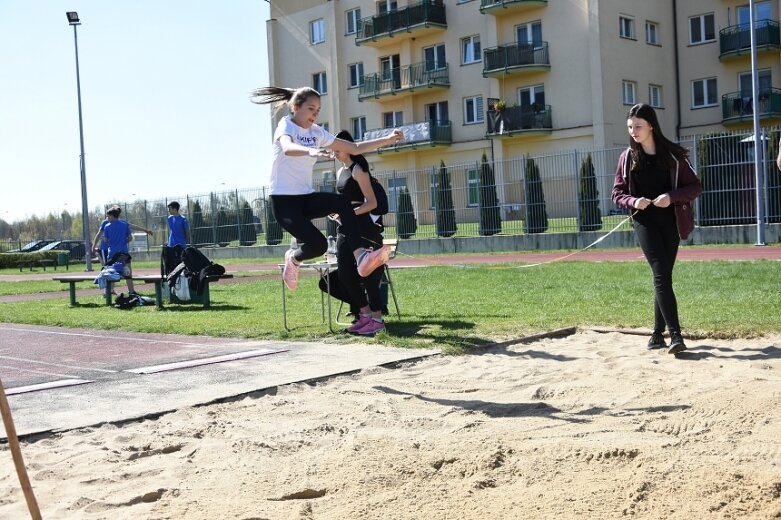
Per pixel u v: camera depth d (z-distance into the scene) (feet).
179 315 40.55
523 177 92.73
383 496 11.89
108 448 15.44
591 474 12.34
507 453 13.57
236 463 14.06
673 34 132.05
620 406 16.76
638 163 23.21
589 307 33.86
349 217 21.93
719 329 25.61
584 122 124.26
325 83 159.22
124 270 49.57
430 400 18.44
